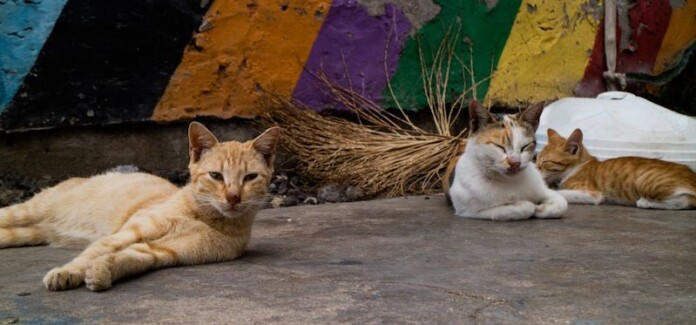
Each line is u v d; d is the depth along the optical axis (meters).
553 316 1.42
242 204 1.65
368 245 1.78
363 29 2.55
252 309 1.45
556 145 2.32
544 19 3.12
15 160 2.15
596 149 2.39
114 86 2.22
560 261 1.66
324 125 2.39
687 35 3.86
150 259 1.59
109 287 1.52
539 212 2.03
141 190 1.77
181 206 1.66
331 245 1.78
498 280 1.56
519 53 3.04
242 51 2.36
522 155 2.00
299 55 2.44
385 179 2.34
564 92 3.23
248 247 1.77
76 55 2.17
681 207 2.14
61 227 1.80
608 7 3.37
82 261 1.55
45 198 1.82
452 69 2.81
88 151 2.22
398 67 2.67
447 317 1.42
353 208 2.15
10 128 2.12
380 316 1.43
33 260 1.69
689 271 1.60
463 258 1.69
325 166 2.35
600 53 3.39
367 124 2.61
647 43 3.62
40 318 1.42
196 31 2.29
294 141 2.37
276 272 1.60
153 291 1.51
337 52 2.50
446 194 2.22
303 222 1.99
